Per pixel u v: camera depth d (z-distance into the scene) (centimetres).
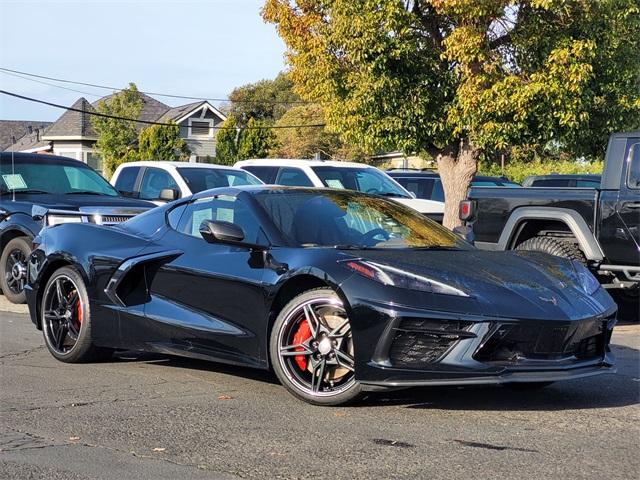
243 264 542
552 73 1226
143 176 1299
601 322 505
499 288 482
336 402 495
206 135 4788
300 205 579
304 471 383
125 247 620
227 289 546
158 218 633
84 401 520
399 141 1381
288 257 520
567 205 906
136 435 443
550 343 474
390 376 466
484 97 1244
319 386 500
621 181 871
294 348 509
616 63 1284
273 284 516
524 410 502
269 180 1398
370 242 558
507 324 461
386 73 1317
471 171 1387
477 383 455
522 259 553
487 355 466
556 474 377
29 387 561
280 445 423
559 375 470
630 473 380
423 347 465
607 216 877
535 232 958
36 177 1066
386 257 505
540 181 1586
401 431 449
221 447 421
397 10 1259
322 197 600
